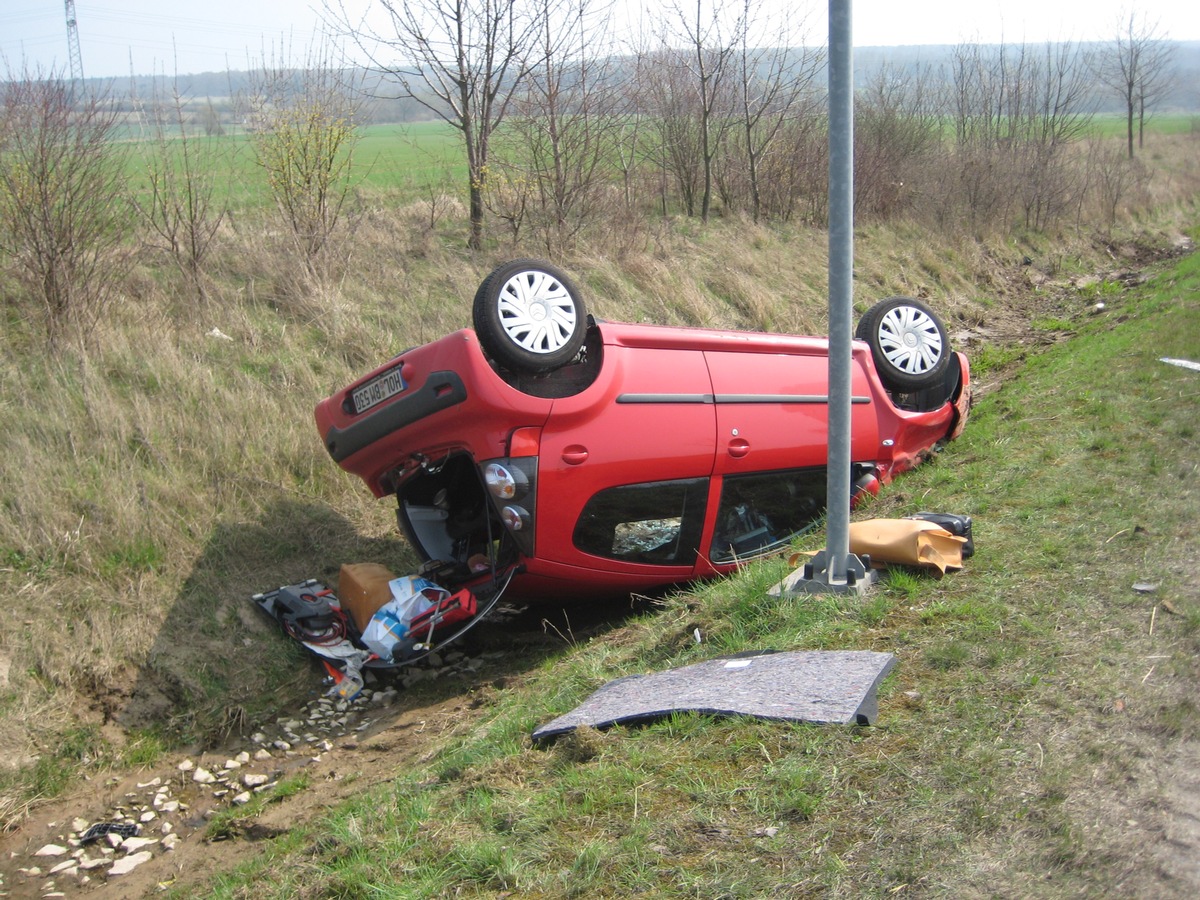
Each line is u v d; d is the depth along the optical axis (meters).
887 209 20.78
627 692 4.90
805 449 7.50
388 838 4.01
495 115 15.06
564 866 3.43
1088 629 4.56
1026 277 20.62
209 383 9.18
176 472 7.99
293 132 12.70
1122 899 2.88
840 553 5.45
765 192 20.19
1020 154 25.17
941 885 3.03
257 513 7.99
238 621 6.91
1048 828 3.23
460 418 6.23
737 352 7.32
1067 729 3.77
